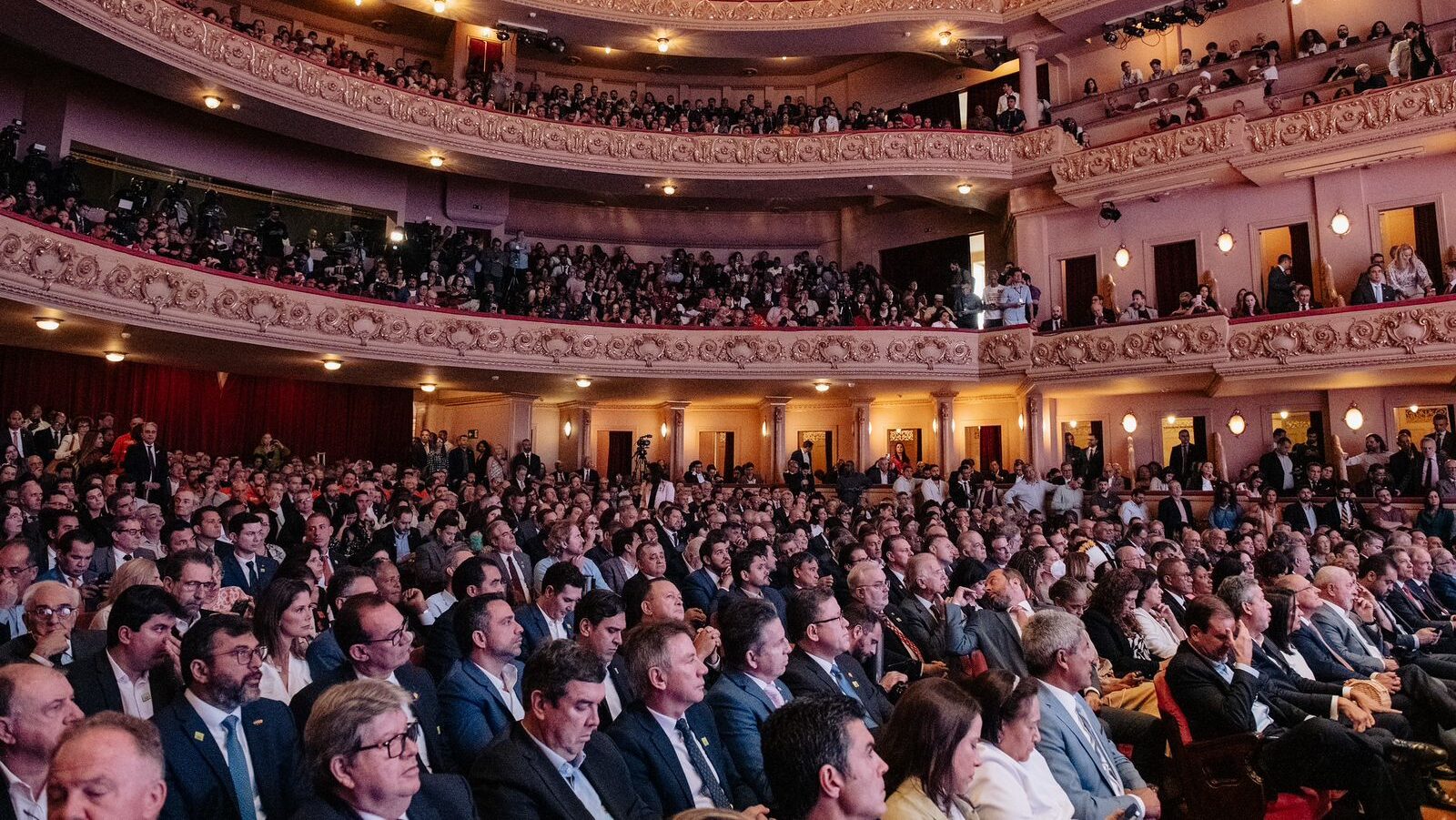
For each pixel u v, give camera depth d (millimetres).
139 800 2172
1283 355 14492
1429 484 13172
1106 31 17531
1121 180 16672
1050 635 4309
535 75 21406
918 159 18031
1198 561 8781
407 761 2645
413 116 16906
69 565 5727
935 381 17859
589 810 3299
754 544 6637
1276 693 5250
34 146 13211
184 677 3498
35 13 12352
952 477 16516
